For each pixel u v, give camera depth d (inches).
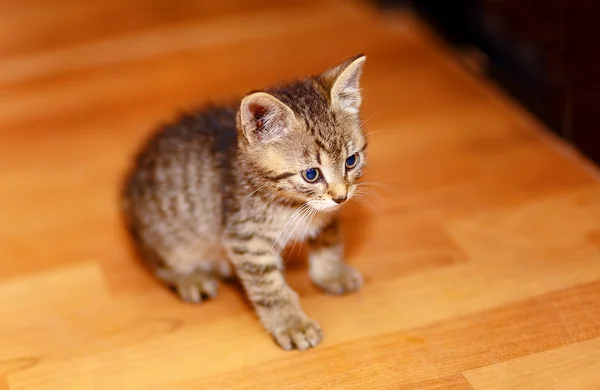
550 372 26.4
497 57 36.6
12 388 27.5
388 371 27.0
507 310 28.1
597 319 27.6
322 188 26.9
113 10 43.3
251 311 29.1
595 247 29.6
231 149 28.3
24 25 42.7
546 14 33.7
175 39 40.9
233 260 28.0
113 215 32.6
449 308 28.4
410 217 31.4
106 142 35.6
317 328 27.8
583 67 32.2
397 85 37.1
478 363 26.9
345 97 27.3
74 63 39.9
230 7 42.8
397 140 34.4
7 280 30.6
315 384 26.8
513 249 29.9
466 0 38.0
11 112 37.4
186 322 28.9
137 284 30.2
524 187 32.0
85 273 30.7
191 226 29.0
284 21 41.6
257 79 38.0
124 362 27.9
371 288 29.3
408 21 41.1
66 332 28.9
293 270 30.2
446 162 33.3
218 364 27.6
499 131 34.4
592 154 32.6
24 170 34.7
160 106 37.1
